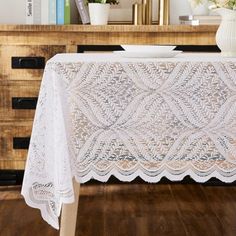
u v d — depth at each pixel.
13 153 3.15
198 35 3.03
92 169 1.70
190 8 3.47
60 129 1.60
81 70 1.65
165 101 1.67
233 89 1.67
